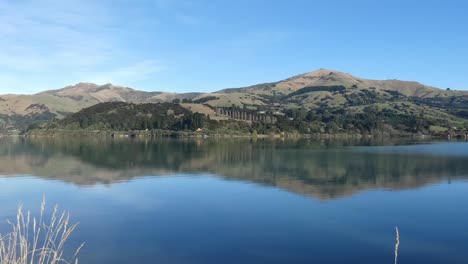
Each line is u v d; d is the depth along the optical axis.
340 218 36.78
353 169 70.25
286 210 39.50
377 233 32.44
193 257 27.42
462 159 87.75
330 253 28.17
